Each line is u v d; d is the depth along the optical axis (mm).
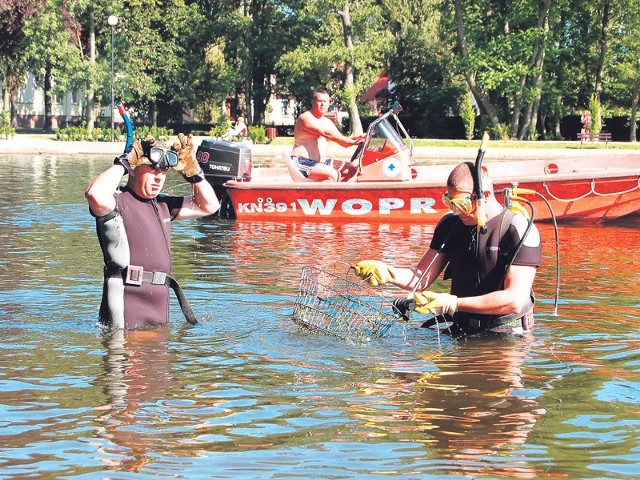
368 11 51781
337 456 3857
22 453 3865
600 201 14172
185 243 11375
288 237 12148
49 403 4555
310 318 6391
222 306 7020
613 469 3748
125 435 4098
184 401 4613
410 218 14211
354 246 11203
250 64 57375
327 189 14273
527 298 6148
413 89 57562
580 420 4367
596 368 5316
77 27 50594
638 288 8047
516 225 6039
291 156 15227
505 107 55344
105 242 6270
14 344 5762
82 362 5344
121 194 6336
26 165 28781
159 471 3674
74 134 44656
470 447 3986
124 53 52500
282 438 4074
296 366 5312
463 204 5906
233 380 4996
